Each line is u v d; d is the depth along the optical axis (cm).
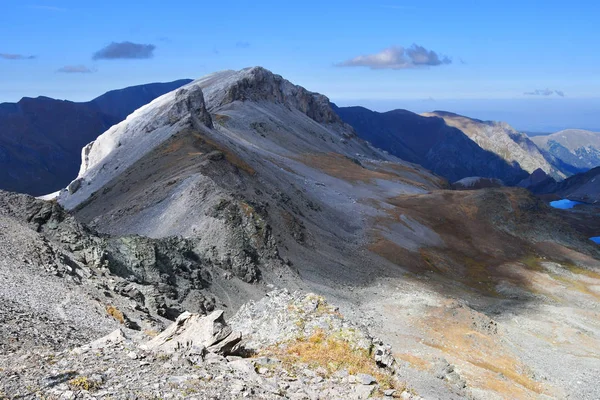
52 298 3575
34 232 4909
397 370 3269
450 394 4656
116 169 14762
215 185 9369
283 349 3000
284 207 11581
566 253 14350
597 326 8938
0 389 1783
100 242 5684
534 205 16362
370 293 8738
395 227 13800
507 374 5984
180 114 15925
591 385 6216
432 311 7750
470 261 12938
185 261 6644
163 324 4350
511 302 10206
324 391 2434
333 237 11806
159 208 9331
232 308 6394
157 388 1945
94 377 1961
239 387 2091
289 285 7806
